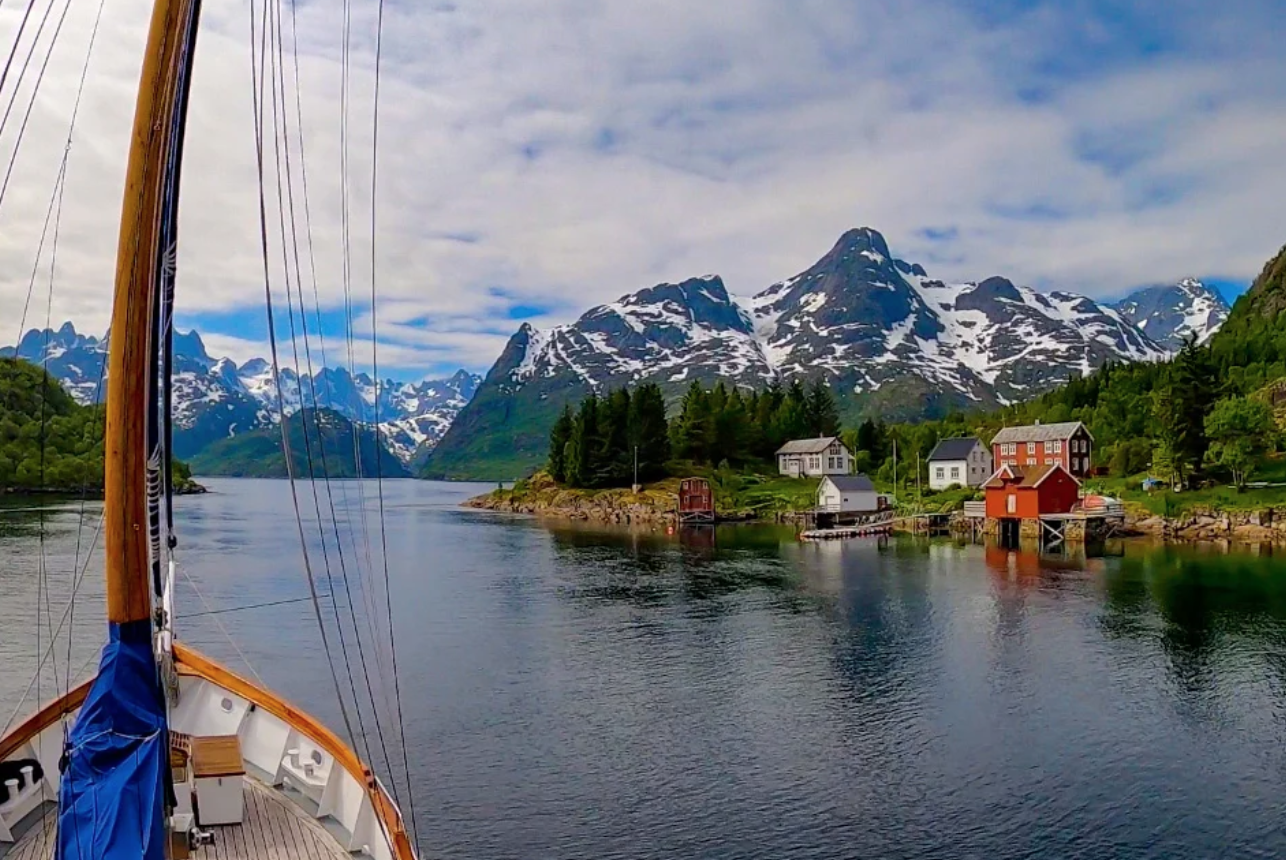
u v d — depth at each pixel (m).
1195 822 25.39
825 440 160.50
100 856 7.96
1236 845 24.11
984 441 165.50
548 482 176.62
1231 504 98.31
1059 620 51.75
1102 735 32.16
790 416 178.25
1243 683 38.50
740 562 81.00
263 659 42.16
